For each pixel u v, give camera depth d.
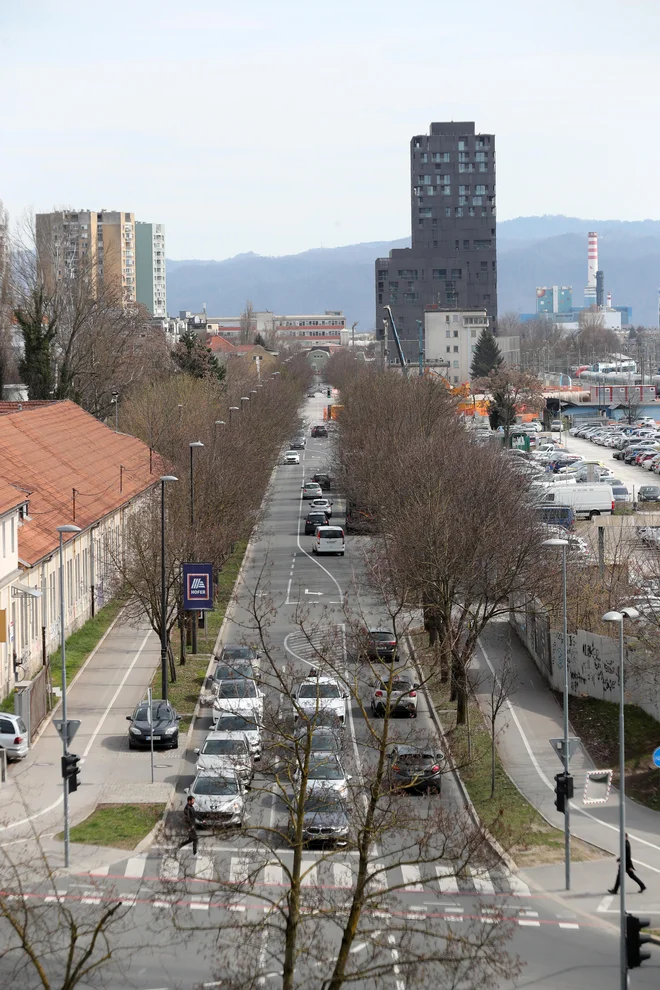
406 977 30.34
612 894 41.72
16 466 85.62
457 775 53.12
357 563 107.19
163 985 34.47
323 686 57.16
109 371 163.38
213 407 147.25
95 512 89.19
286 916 31.23
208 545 80.94
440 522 66.12
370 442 113.06
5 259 163.50
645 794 53.12
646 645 62.59
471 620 70.25
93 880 41.88
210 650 77.88
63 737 44.06
